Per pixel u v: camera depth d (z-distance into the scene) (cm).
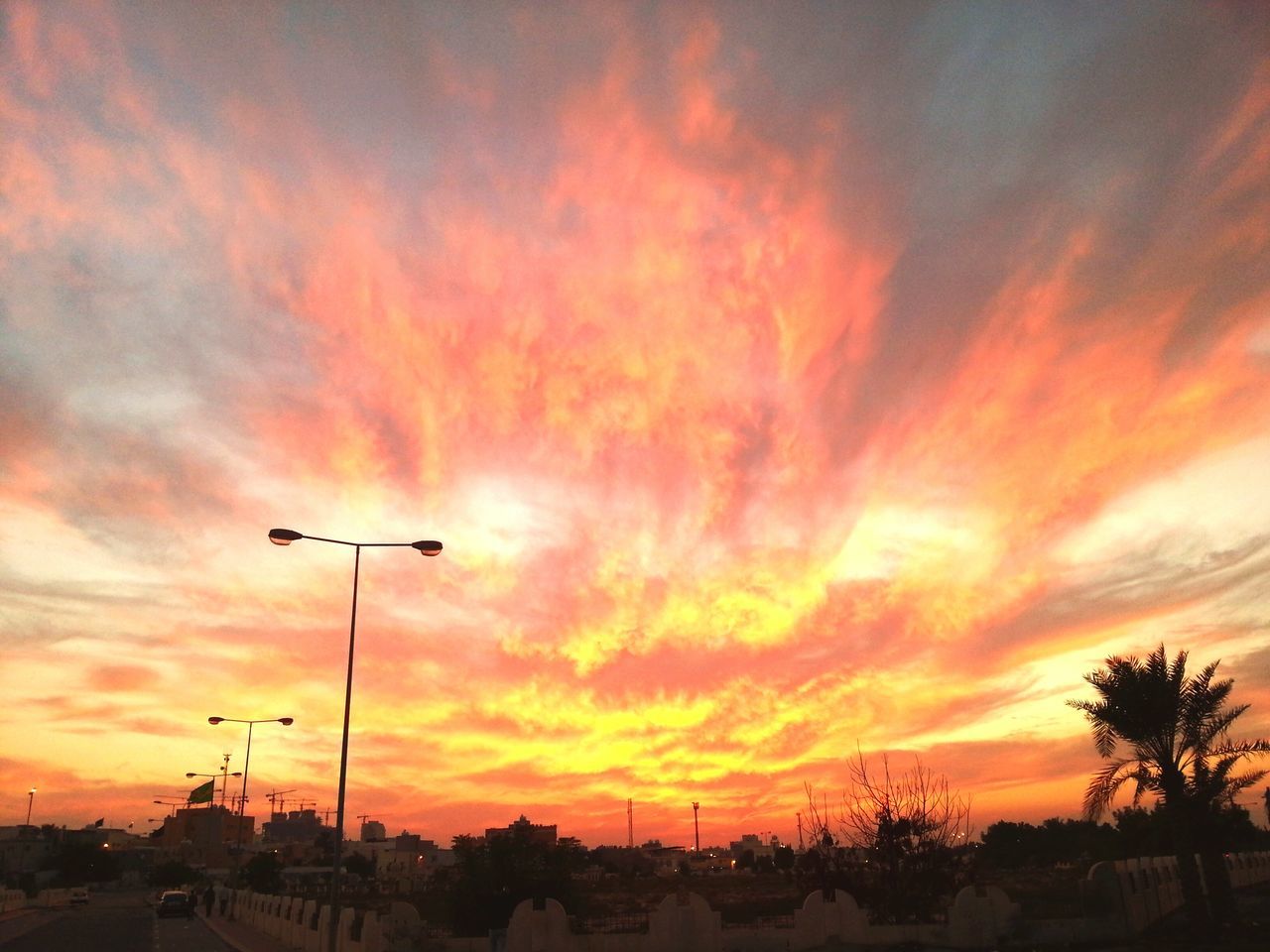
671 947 2667
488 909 3550
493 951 2630
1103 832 6700
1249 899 3284
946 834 3077
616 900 5988
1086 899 2681
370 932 2466
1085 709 2494
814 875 3192
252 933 4503
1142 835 2733
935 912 3039
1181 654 2458
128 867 19125
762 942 2686
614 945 2669
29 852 16962
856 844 3128
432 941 2822
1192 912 2348
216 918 6016
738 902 5206
